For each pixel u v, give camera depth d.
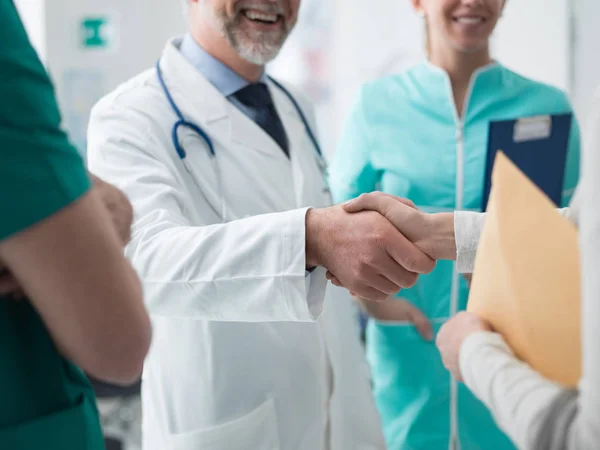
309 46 3.68
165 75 1.58
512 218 0.83
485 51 1.97
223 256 1.24
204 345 1.43
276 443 1.44
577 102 3.12
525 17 3.13
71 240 0.69
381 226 1.20
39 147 0.69
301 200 1.58
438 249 1.22
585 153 0.70
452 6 1.87
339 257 1.21
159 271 1.29
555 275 0.78
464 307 1.87
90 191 0.72
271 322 1.46
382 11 3.52
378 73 3.55
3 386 0.77
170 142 1.49
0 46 0.69
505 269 0.81
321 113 3.70
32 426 0.77
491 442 1.85
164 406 1.46
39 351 0.80
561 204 1.78
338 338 1.58
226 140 1.53
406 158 1.96
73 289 0.70
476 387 0.79
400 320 1.89
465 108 1.95
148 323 0.76
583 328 0.68
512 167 0.85
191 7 1.64
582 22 3.09
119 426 3.26
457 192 1.92
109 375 0.75
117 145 1.45
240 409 1.43
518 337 0.80
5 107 0.68
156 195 1.37
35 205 0.68
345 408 1.58
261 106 1.66
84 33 3.56
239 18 1.55
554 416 0.69
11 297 0.78
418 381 1.88
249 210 1.51
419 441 1.87
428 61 2.04
